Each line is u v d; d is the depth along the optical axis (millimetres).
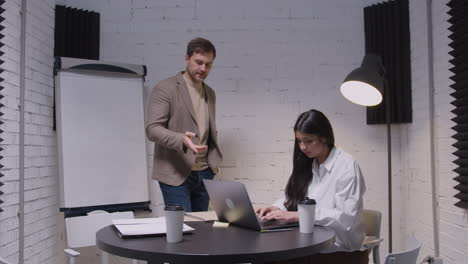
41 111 3303
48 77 3449
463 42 2566
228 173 3775
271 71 3809
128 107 3494
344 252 1950
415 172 3432
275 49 3816
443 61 2914
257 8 3828
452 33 2744
